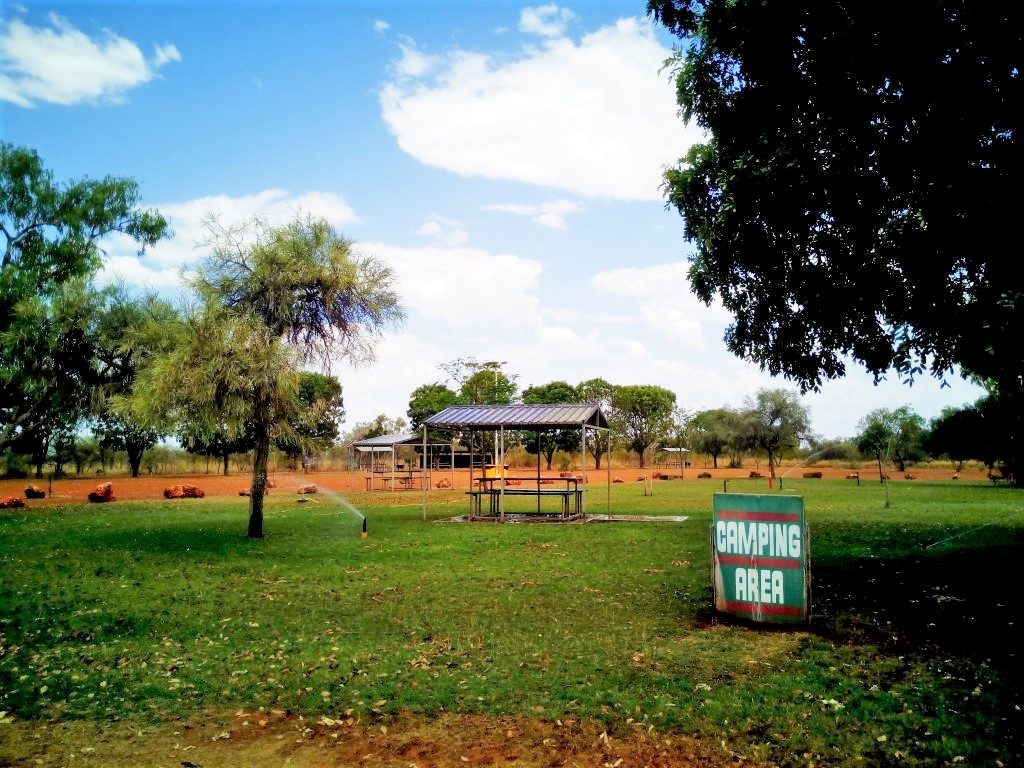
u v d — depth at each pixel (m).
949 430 41.62
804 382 14.68
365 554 16.38
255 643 8.76
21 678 7.40
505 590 11.80
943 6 9.27
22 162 27.52
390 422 88.00
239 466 81.12
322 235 21.50
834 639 8.30
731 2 10.95
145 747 5.72
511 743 5.60
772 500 9.09
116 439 44.50
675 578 12.57
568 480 25.36
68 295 24.55
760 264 13.41
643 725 5.84
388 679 7.19
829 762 5.09
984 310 11.11
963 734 5.45
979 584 11.19
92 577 13.68
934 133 9.95
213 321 19.08
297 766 5.34
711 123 12.97
